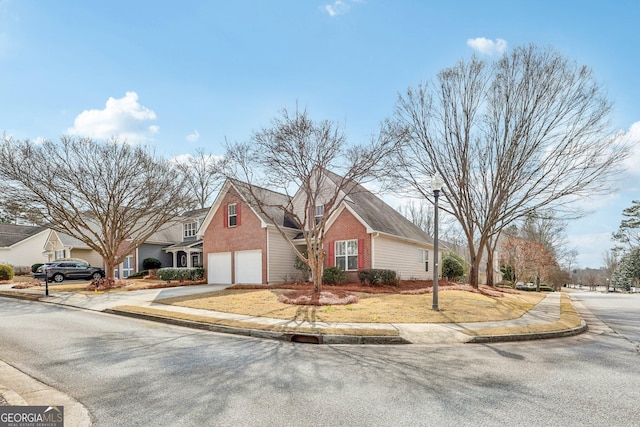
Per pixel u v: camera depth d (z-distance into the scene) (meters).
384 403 4.95
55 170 20.41
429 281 24.55
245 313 12.27
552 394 5.35
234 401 4.98
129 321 11.80
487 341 9.48
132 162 22.36
